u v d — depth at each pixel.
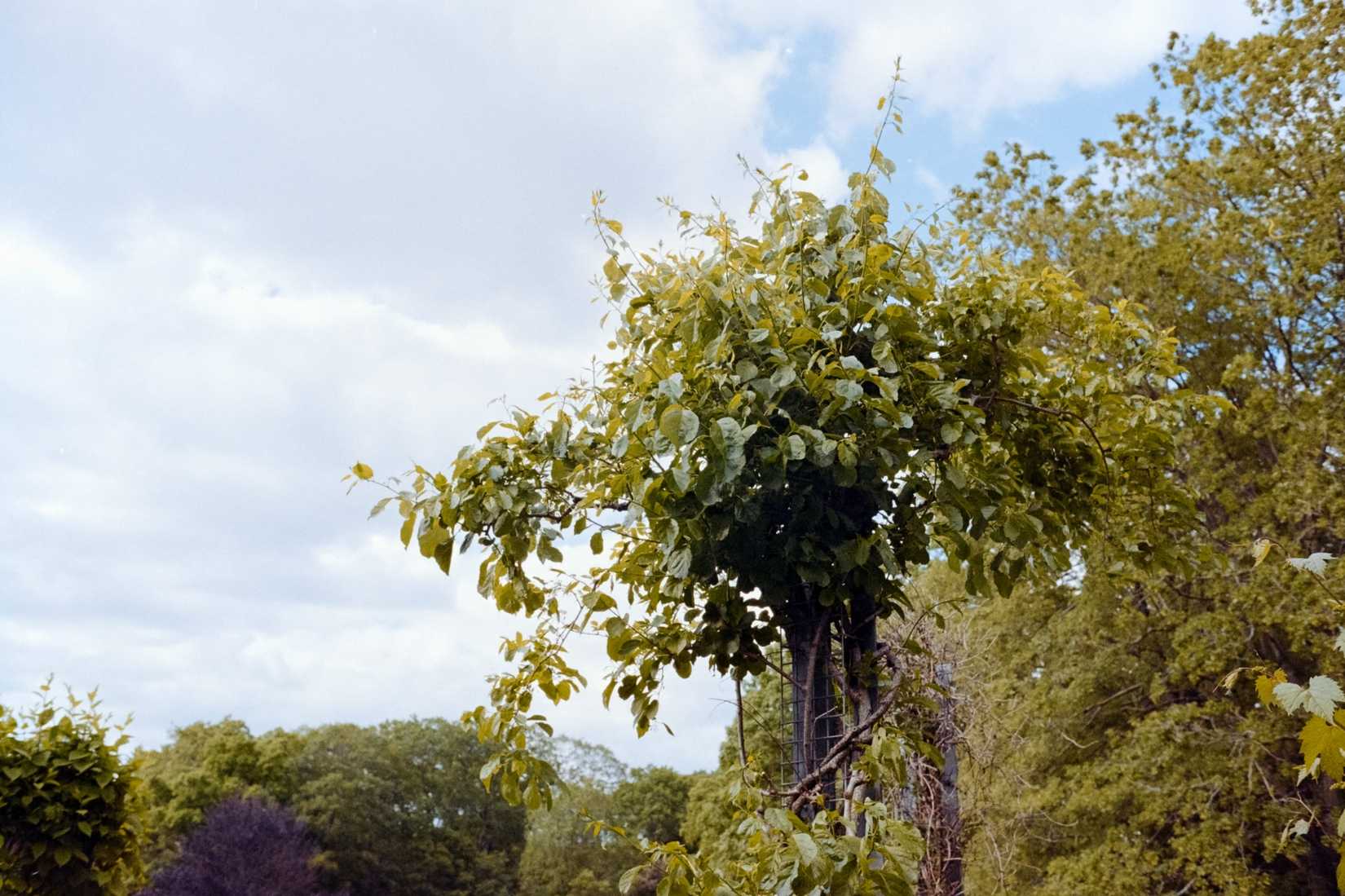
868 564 2.61
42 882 4.80
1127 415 3.34
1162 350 3.40
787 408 2.55
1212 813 8.77
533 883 33.09
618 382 2.89
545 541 2.67
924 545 2.65
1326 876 9.12
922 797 3.82
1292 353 10.16
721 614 2.73
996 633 5.74
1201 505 10.26
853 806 2.27
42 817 4.73
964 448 2.86
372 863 29.11
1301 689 1.48
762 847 2.05
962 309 3.11
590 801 34.59
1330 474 8.54
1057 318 3.40
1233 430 9.88
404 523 2.73
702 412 2.31
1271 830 8.58
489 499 2.64
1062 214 11.29
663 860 2.15
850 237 2.72
